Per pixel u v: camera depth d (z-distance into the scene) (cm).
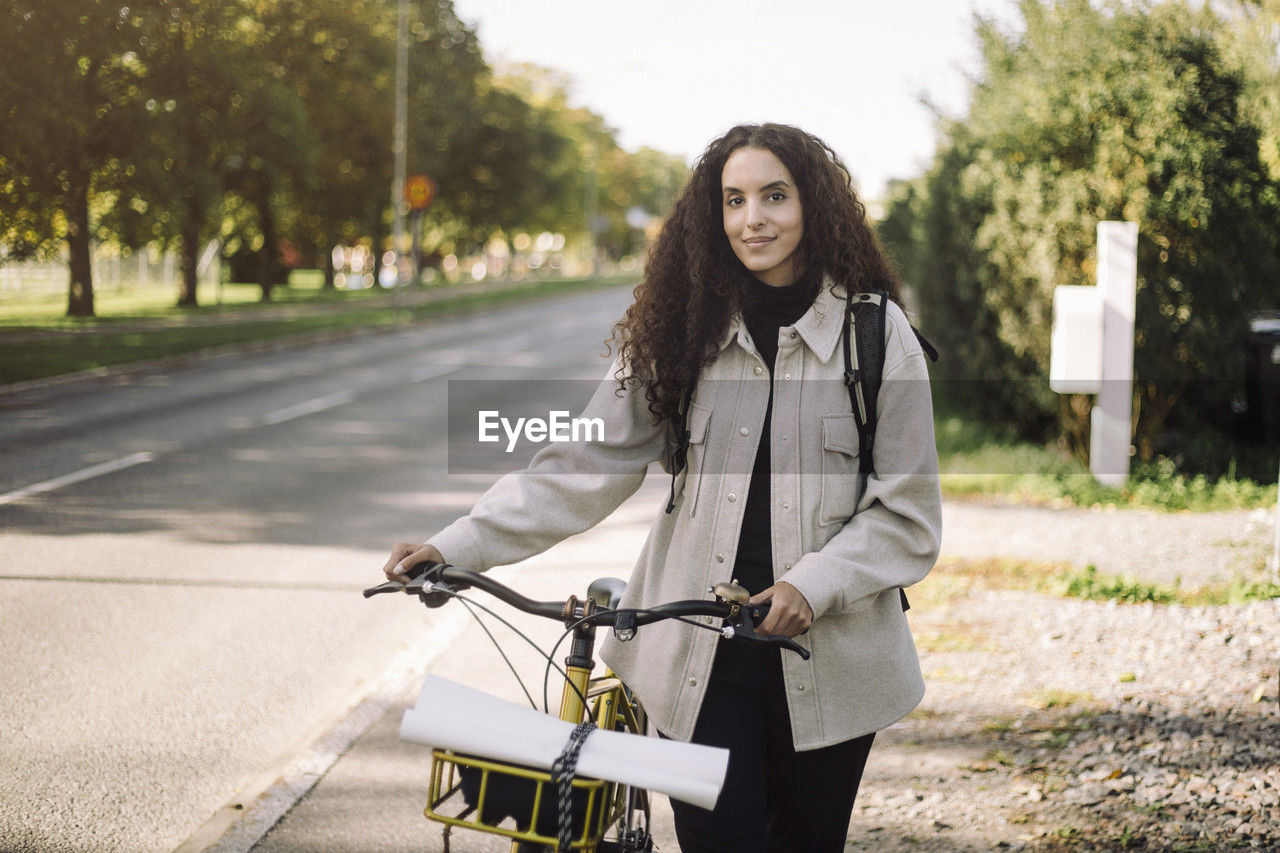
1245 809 371
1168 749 423
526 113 6016
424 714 189
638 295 242
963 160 1290
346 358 2353
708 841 225
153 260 5362
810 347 229
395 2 4838
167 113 2753
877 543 223
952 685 500
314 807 386
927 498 228
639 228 11612
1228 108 967
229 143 3123
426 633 590
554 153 6347
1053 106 1021
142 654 554
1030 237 1077
